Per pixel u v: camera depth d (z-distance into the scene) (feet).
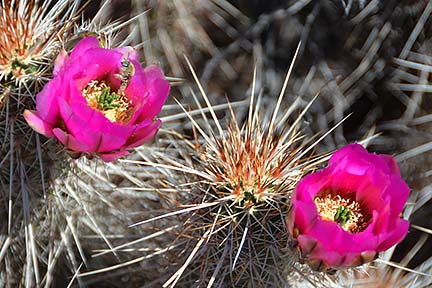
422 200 2.93
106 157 2.35
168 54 3.01
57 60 2.38
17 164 2.53
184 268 2.49
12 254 2.65
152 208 2.72
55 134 2.32
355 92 3.04
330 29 3.03
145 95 2.39
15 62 2.47
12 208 2.59
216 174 2.49
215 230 2.48
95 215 2.69
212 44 3.03
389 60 3.04
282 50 3.03
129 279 2.75
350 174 2.36
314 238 2.29
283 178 2.48
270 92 3.00
